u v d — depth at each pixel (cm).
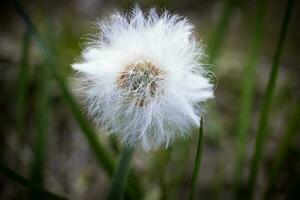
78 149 20
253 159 14
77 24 23
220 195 18
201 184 19
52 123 20
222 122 20
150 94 10
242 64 22
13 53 22
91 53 10
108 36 11
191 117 10
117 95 10
